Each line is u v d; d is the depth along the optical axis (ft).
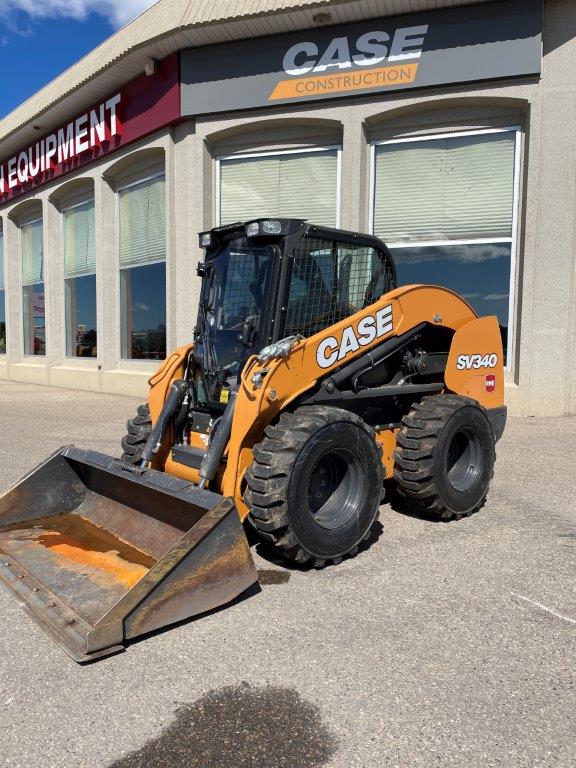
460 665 9.45
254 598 11.73
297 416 12.84
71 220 49.65
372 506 13.65
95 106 42.22
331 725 8.09
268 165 35.58
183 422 15.40
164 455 15.23
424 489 15.21
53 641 10.23
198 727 8.09
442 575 12.75
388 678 9.13
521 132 30.17
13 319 58.90
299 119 33.40
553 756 7.48
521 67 28.66
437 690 8.82
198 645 10.09
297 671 9.33
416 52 30.25
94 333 48.21
